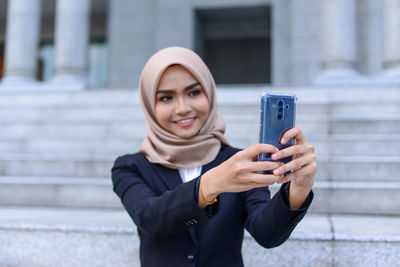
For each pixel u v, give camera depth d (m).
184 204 1.06
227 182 0.99
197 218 1.09
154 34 12.36
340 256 2.05
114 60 12.45
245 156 0.97
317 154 3.84
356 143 3.80
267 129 1.05
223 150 1.49
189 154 1.39
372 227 2.31
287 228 1.16
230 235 1.33
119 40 12.48
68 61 8.30
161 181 1.38
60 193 3.36
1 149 4.62
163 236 1.23
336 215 2.90
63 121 5.18
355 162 3.35
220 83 17.64
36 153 4.54
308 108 5.07
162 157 1.41
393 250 2.00
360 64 9.33
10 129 5.30
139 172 1.40
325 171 3.38
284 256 2.08
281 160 1.04
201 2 12.30
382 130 4.31
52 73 16.39
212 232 1.31
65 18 8.39
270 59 17.38
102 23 16.11
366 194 2.91
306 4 10.58
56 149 4.51
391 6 6.72
